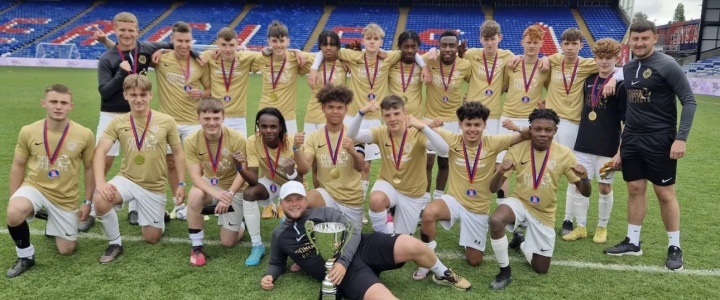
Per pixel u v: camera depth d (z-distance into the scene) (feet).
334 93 13.35
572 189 15.26
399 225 14.16
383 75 18.53
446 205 12.87
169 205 18.15
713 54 78.59
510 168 12.04
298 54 19.11
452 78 18.17
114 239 13.25
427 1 105.50
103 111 16.56
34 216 12.44
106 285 11.72
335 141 13.79
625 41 81.71
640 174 13.42
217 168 14.03
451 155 13.23
